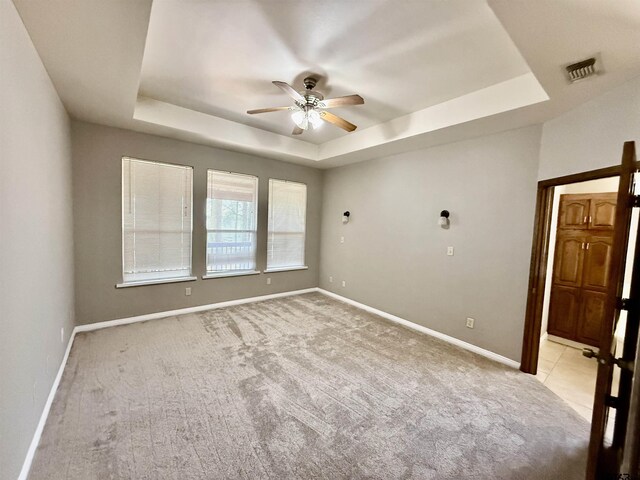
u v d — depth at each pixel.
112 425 1.83
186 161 3.91
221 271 4.40
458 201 3.37
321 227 5.60
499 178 3.01
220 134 3.73
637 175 1.60
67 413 1.92
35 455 1.58
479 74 2.41
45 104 2.01
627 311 1.50
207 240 4.21
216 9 1.74
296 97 2.52
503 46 2.04
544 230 2.70
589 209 3.36
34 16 1.49
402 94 2.82
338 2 1.67
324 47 2.13
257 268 4.79
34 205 1.72
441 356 3.03
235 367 2.62
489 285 3.08
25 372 1.51
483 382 2.56
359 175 4.75
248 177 4.57
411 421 2.00
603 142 2.10
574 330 3.47
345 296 5.00
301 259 5.42
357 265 4.77
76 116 3.01
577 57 1.71
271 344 3.13
